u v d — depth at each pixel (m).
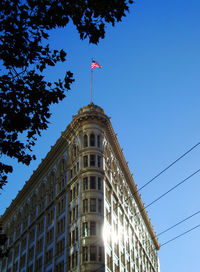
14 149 16.48
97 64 72.44
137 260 82.19
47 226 71.56
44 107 16.31
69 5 14.96
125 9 14.75
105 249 55.84
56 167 75.50
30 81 15.96
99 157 64.25
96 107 69.56
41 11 15.08
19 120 15.73
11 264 85.88
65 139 72.50
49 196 75.38
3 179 17.30
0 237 25.73
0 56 15.21
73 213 61.66
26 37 15.45
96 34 15.20
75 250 56.59
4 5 14.85
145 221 104.81
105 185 63.75
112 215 64.75
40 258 69.94
